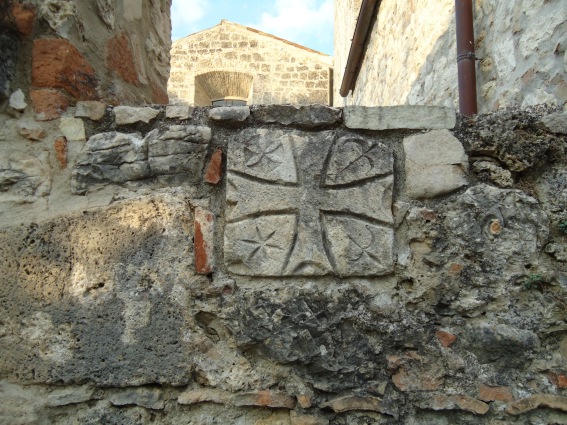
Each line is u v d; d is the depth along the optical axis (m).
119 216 1.32
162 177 1.35
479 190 1.32
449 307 1.28
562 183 1.33
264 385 1.27
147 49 1.99
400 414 1.24
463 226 1.30
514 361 1.26
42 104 1.38
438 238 1.30
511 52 2.21
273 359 1.27
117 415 1.27
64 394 1.27
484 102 2.46
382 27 4.83
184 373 1.26
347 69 6.40
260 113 1.36
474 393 1.24
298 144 1.34
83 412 1.27
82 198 1.35
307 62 9.45
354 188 1.32
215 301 1.28
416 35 3.62
